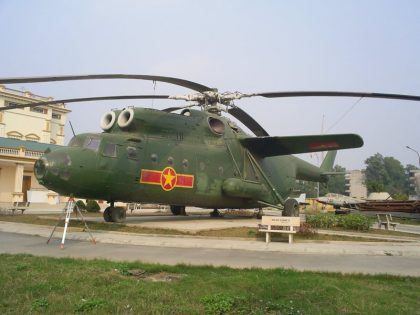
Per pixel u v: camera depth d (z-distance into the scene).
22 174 41.09
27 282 6.52
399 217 40.19
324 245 12.45
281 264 9.30
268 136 20.38
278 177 24.72
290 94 15.20
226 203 20.69
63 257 9.30
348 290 6.73
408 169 165.25
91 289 6.26
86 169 14.81
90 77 12.01
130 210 31.38
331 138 19.27
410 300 6.27
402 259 10.59
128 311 5.28
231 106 18.39
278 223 12.84
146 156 16.64
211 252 10.94
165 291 6.26
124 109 16.83
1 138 42.31
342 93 14.06
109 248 11.28
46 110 57.47
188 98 18.45
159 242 12.48
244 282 6.97
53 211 28.86
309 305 5.88
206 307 5.57
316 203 57.22
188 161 18.30
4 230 15.57
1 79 10.73
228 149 20.64
